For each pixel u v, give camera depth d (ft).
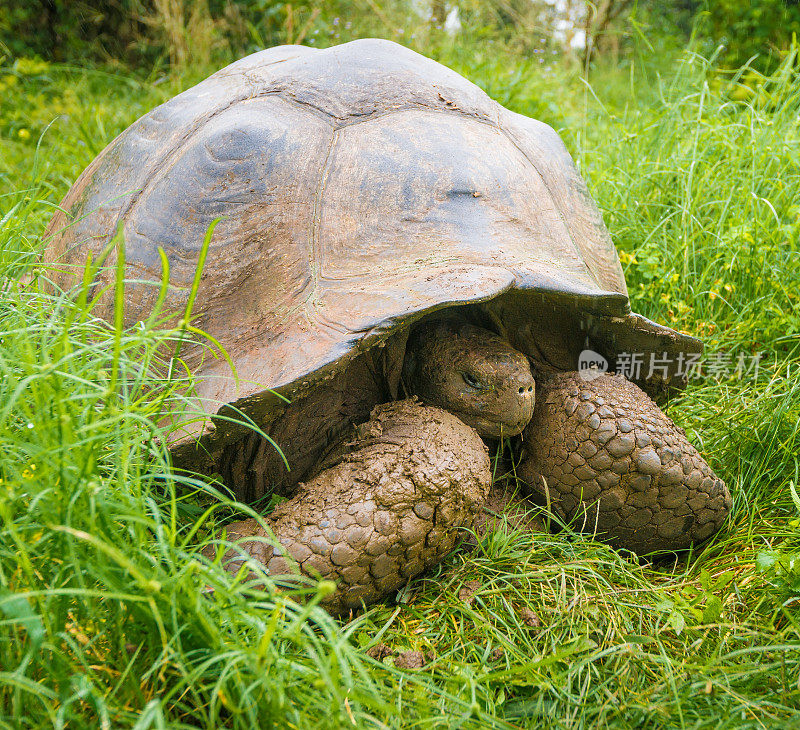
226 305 6.41
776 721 4.85
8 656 4.23
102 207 7.72
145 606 4.21
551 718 5.10
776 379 9.20
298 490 6.10
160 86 20.65
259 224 6.55
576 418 6.92
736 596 6.32
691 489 6.92
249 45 23.04
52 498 4.24
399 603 6.24
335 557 5.56
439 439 6.01
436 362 6.68
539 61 19.90
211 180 6.81
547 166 7.97
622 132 13.20
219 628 4.63
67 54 24.04
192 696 4.58
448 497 5.82
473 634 5.98
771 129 11.96
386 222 6.51
